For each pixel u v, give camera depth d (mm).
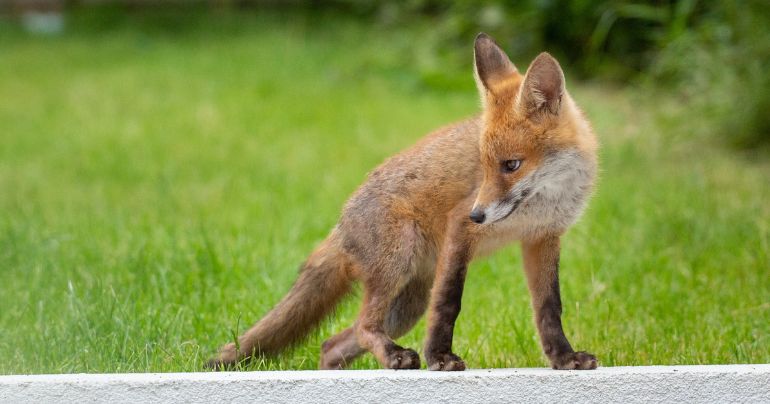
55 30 33875
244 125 20484
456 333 9617
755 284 10703
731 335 9242
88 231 13109
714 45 18422
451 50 25391
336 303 8797
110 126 20734
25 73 26859
